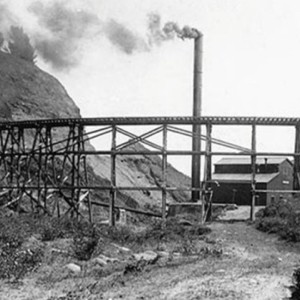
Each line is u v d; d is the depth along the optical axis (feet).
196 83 124.36
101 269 42.75
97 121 96.22
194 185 115.44
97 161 198.59
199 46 127.85
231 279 37.52
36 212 101.24
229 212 109.60
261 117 90.43
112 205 92.79
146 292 33.40
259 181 121.08
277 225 74.18
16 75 221.05
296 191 89.04
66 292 34.50
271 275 39.37
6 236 53.52
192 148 115.65
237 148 91.81
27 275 40.04
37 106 208.85
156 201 204.64
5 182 120.78
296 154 90.02
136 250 56.54
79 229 67.51
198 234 72.54
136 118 93.86
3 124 108.37
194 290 33.73
